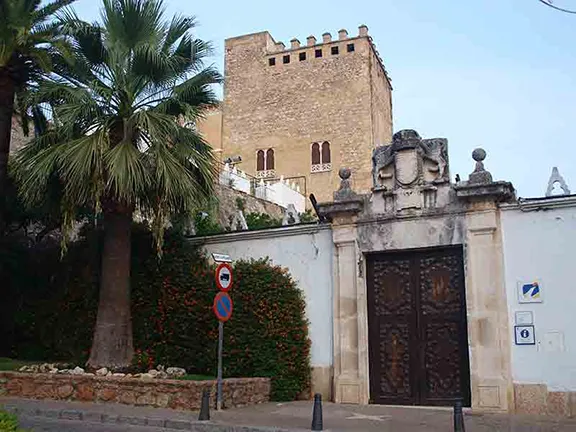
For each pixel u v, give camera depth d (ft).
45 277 63.67
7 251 62.34
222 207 112.27
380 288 50.52
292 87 206.08
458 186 47.14
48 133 51.19
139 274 57.57
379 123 210.79
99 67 53.06
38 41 54.75
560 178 49.08
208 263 57.82
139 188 48.57
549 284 44.55
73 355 57.77
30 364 53.11
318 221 54.49
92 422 39.06
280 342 51.39
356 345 49.62
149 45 50.26
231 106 211.20
